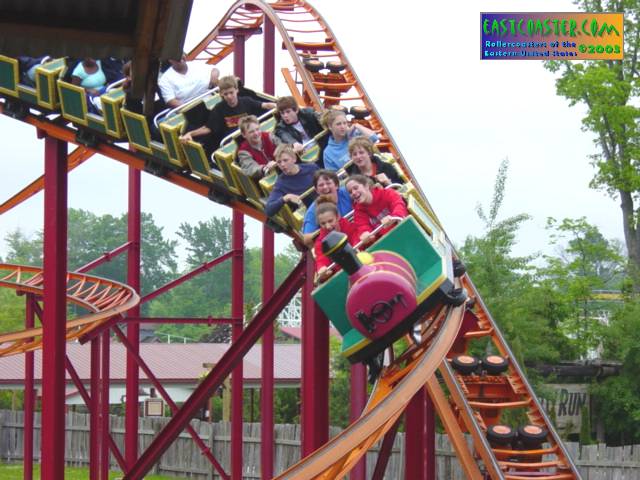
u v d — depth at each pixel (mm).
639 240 38688
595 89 35969
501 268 29375
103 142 15648
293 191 12773
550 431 15469
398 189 11445
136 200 23484
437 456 23984
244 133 13562
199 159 14328
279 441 27969
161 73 15000
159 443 14930
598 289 40594
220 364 14703
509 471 15125
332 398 32938
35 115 15555
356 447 8266
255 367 43750
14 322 50812
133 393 23672
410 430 13211
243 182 13898
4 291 59906
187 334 83938
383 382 10633
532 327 28375
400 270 9906
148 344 47500
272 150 13742
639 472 21828
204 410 39938
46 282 14453
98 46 7879
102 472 23094
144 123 14555
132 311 23641
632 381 29000
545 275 33750
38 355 41312
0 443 34438
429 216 11406
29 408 23688
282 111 13883
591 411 29375
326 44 24625
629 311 31078
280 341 68312
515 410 23391
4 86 15367
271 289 21500
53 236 14617
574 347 30594
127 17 7562
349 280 10016
